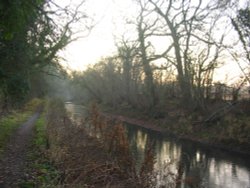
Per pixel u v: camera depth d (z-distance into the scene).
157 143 26.62
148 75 43.44
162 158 20.23
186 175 16.41
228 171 18.00
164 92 45.03
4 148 14.86
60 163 11.80
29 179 9.96
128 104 54.84
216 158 21.34
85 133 17.78
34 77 29.02
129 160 12.06
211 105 34.06
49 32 12.23
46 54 18.92
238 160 20.91
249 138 24.08
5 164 11.83
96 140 15.91
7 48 13.53
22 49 14.20
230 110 29.77
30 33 13.23
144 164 11.20
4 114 29.20
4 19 7.44
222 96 35.16
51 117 25.41
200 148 24.88
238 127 25.88
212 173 17.42
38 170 10.92
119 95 59.16
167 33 37.72
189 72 34.19
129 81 52.88
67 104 80.25
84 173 10.31
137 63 47.94
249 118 26.41
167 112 40.06
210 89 36.00
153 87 44.12
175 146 25.48
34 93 39.41
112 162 11.70
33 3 8.08
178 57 36.34
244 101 29.64
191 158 20.89
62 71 23.59
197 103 34.19
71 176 10.45
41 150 14.18
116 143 13.59
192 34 33.44
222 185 15.37
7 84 15.10
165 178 12.20
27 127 24.23
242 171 18.08
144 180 10.80
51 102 51.78
